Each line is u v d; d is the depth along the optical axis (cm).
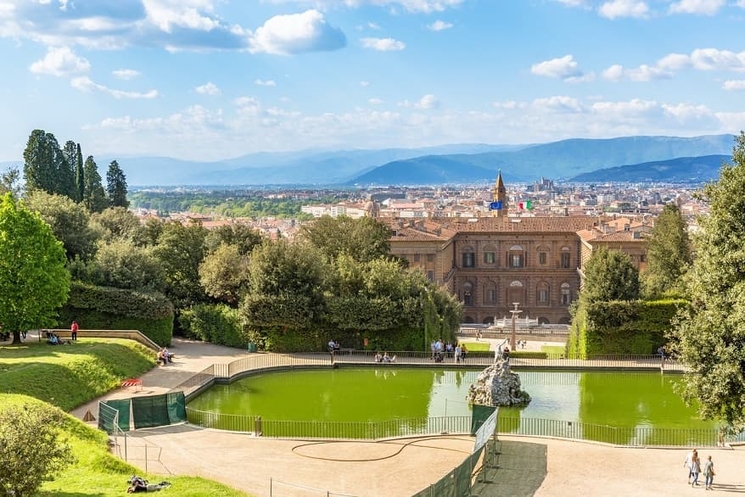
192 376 7000
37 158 12838
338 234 11169
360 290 8838
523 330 12419
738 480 4316
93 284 8569
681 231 10438
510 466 4556
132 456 4581
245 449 4856
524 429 5556
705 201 4738
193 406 6291
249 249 10694
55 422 3447
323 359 8150
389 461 4628
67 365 6172
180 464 4459
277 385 7181
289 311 8462
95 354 6725
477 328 12619
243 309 8556
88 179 14988
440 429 5544
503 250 16125
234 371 7381
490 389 6391
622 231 14438
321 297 8681
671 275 10331
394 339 8719
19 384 5444
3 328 7056
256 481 4159
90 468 3872
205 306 9194
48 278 7100
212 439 5091
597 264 8869
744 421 4106
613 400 6631
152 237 11381
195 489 3666
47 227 7338
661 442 5262
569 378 7525
